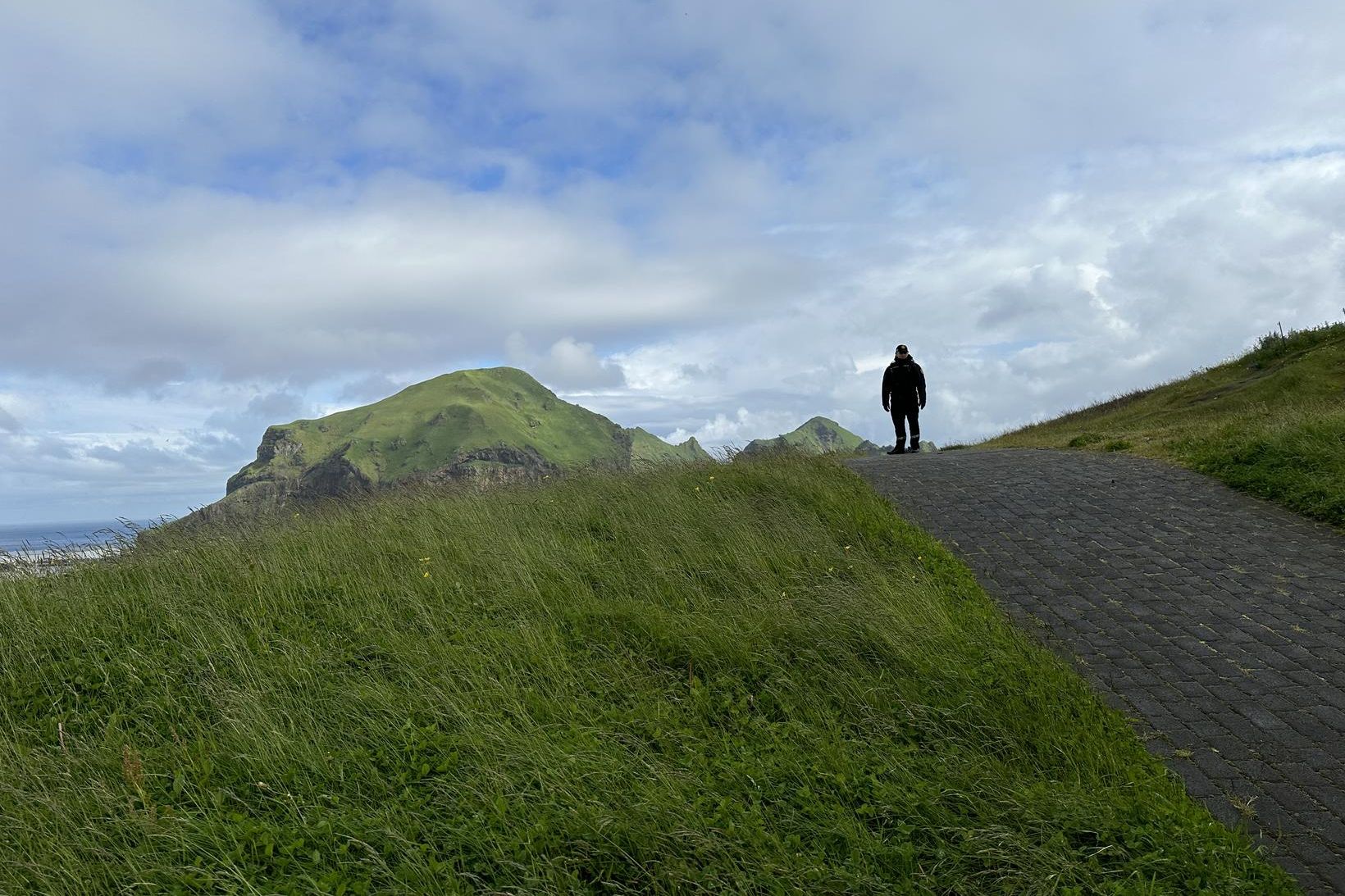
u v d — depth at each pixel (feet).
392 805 13.73
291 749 15.42
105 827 13.37
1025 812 13.57
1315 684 18.97
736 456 41.60
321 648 20.59
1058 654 21.02
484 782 14.12
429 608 22.70
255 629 21.68
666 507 31.73
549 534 29.30
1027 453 49.49
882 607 21.44
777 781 14.97
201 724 17.34
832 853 12.94
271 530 30.66
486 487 36.55
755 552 26.43
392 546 28.02
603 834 12.80
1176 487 36.68
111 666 20.24
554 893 11.60
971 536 30.83
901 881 12.21
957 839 13.24
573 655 20.01
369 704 17.31
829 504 32.65
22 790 14.38
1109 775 15.55
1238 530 30.30
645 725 16.61
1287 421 41.88
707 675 19.31
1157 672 19.94
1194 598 24.25
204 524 30.73
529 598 23.39
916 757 15.96
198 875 12.01
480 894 11.84
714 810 13.82
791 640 20.45
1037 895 11.87
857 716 17.56
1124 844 13.00
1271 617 22.68
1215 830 13.62
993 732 16.74
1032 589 25.57
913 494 37.04
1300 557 27.14
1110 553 28.45
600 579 25.39
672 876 11.93
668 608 22.95
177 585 24.95
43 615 23.08
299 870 12.20
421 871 11.91
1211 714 17.94
